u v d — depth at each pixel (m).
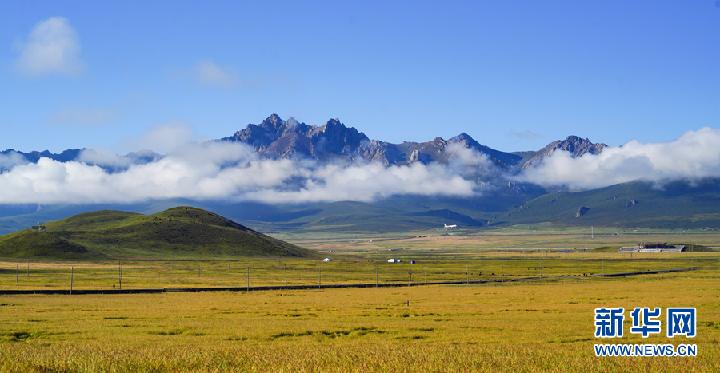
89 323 88.44
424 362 50.75
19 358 51.34
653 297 123.56
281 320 93.31
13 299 125.56
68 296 134.50
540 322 89.44
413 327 84.44
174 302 121.75
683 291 136.50
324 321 92.00
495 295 134.75
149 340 72.75
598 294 131.88
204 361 50.88
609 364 50.59
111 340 72.75
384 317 97.62
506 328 82.81
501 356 54.25
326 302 121.50
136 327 84.56
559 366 49.50
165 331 80.38
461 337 74.81
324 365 49.09
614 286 154.75
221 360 51.38
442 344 67.88
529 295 133.38
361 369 47.41
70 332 79.56
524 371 47.81
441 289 154.38
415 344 68.56
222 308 109.75
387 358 52.41
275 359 51.69
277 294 142.00
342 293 144.38
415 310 106.56
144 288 160.75
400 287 163.50
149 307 111.50
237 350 59.12
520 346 64.56
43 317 95.19
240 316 98.75
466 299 126.50
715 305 108.56
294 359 51.75
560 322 89.31
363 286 166.38
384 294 140.88
